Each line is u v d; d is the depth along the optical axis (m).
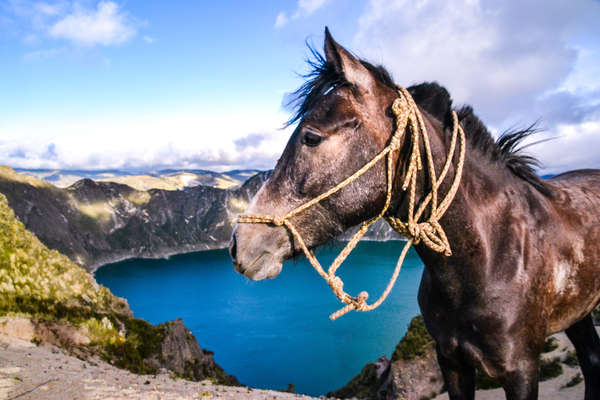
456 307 2.20
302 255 2.04
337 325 93.69
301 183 1.88
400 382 19.30
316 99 1.95
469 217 2.08
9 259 8.83
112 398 4.05
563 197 2.61
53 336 7.63
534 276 2.16
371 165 1.83
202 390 5.49
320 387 62.81
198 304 119.50
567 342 15.09
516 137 2.52
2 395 3.70
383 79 2.04
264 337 88.00
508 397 2.17
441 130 2.17
